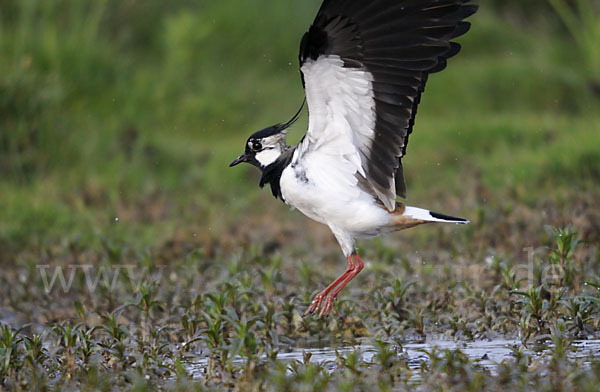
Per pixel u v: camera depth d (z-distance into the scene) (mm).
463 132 20156
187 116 21406
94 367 7582
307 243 14477
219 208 16562
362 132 8453
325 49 7949
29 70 18984
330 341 9367
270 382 7137
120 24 24000
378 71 8102
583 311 8594
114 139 18906
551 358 7379
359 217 8914
